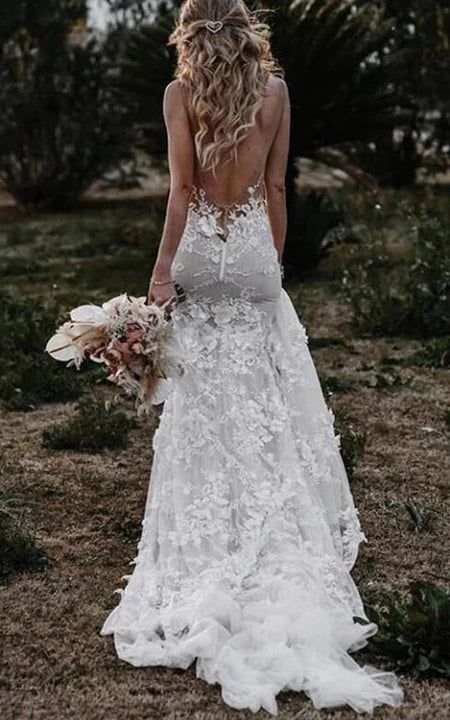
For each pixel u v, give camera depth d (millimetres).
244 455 4492
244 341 4562
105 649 4301
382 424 7176
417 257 10484
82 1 19312
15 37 18953
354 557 4684
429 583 4531
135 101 12969
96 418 6961
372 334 9586
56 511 5777
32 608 4660
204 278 4523
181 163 4434
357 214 15609
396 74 12617
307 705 3875
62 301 11344
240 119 4352
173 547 4465
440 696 3932
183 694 3957
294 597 4293
